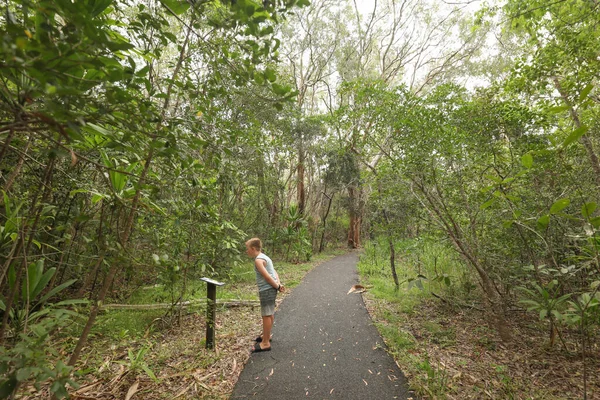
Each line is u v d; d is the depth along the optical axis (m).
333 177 15.37
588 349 3.32
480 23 4.86
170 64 2.29
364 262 10.92
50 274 2.08
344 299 6.00
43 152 1.12
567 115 4.55
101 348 3.46
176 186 2.44
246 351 3.52
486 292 4.21
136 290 5.38
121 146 1.29
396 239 6.02
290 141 11.35
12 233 1.94
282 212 14.38
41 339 1.22
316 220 17.30
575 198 3.84
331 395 2.65
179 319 4.25
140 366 2.96
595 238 2.33
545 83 3.96
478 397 2.58
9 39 0.70
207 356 3.33
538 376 2.93
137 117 1.19
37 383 1.09
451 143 3.71
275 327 4.37
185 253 4.39
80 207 3.29
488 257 4.05
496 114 3.73
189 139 1.50
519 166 3.75
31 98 0.93
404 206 5.25
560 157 3.66
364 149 5.20
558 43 3.98
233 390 2.72
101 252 1.86
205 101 2.10
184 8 1.35
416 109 3.93
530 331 4.07
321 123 9.91
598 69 3.50
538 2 3.95
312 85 16.12
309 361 3.29
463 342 3.74
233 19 1.29
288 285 7.54
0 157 1.26
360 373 3.03
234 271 7.44
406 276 7.90
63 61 0.82
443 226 4.09
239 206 10.23
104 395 2.59
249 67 1.48
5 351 1.11
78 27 0.79
